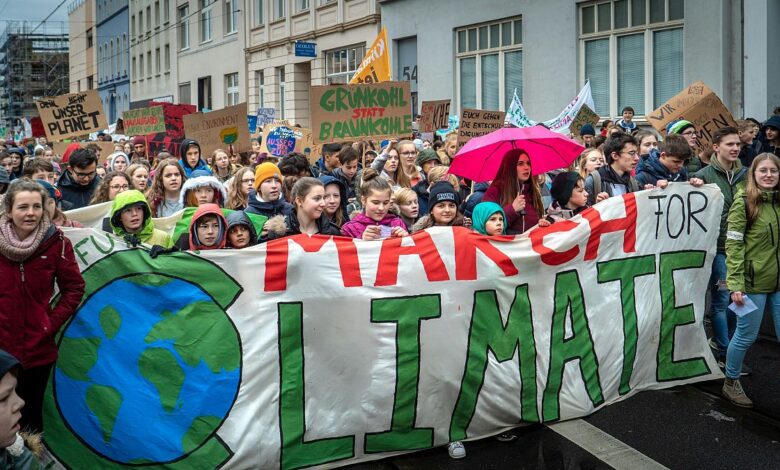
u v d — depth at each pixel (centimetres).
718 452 489
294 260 464
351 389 475
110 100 5738
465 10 1984
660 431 520
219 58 3669
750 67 1364
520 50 1856
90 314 439
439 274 496
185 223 609
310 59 2827
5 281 405
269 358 456
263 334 457
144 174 722
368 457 482
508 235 534
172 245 556
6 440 271
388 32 2297
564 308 537
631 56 1595
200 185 641
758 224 542
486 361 508
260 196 646
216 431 443
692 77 1456
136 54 5025
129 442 433
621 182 655
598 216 552
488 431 512
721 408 557
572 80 1700
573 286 541
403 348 486
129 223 519
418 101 2203
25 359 410
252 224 549
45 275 415
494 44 1931
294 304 463
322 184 546
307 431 464
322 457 469
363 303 478
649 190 576
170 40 4322
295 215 555
